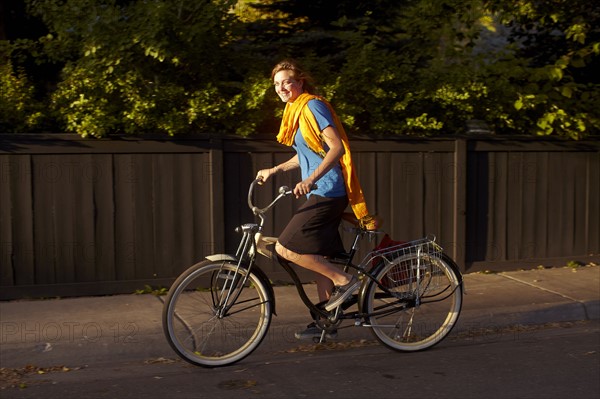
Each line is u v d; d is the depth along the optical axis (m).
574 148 7.29
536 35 8.56
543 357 4.79
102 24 6.10
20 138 5.88
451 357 4.80
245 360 4.78
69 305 5.81
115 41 6.11
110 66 6.20
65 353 4.77
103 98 6.23
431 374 4.43
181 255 6.30
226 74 7.07
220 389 4.18
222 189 6.31
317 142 4.43
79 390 4.18
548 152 7.23
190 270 4.52
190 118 6.14
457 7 7.76
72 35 6.43
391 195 6.79
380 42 8.87
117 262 6.18
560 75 7.22
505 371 4.49
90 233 6.09
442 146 6.87
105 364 4.77
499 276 6.94
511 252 7.21
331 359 4.77
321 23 9.02
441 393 4.09
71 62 6.46
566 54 8.17
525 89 7.37
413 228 6.88
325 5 8.88
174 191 6.24
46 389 4.20
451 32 7.77
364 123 7.10
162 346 4.93
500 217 7.14
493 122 7.37
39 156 5.94
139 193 6.17
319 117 4.39
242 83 6.77
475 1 7.63
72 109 6.18
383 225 6.80
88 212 6.08
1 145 5.86
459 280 5.00
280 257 4.62
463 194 6.93
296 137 4.53
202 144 6.25
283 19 9.05
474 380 4.32
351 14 8.85
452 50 7.55
